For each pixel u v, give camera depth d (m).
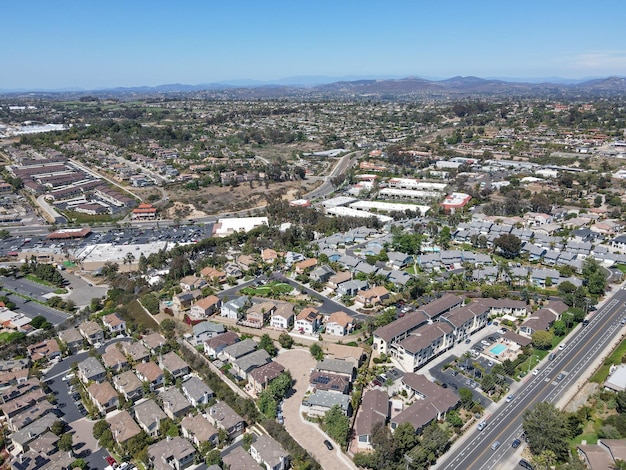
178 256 192.25
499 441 99.00
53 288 184.62
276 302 159.62
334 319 141.38
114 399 112.06
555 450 92.50
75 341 138.62
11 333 149.00
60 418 109.50
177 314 155.50
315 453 96.19
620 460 88.31
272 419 104.31
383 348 129.62
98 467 95.06
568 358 127.88
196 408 110.81
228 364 126.50
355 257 192.00
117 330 147.25
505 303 151.88
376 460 90.19
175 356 129.00
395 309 147.88
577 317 145.25
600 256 193.00
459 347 134.50
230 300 161.62
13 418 107.31
